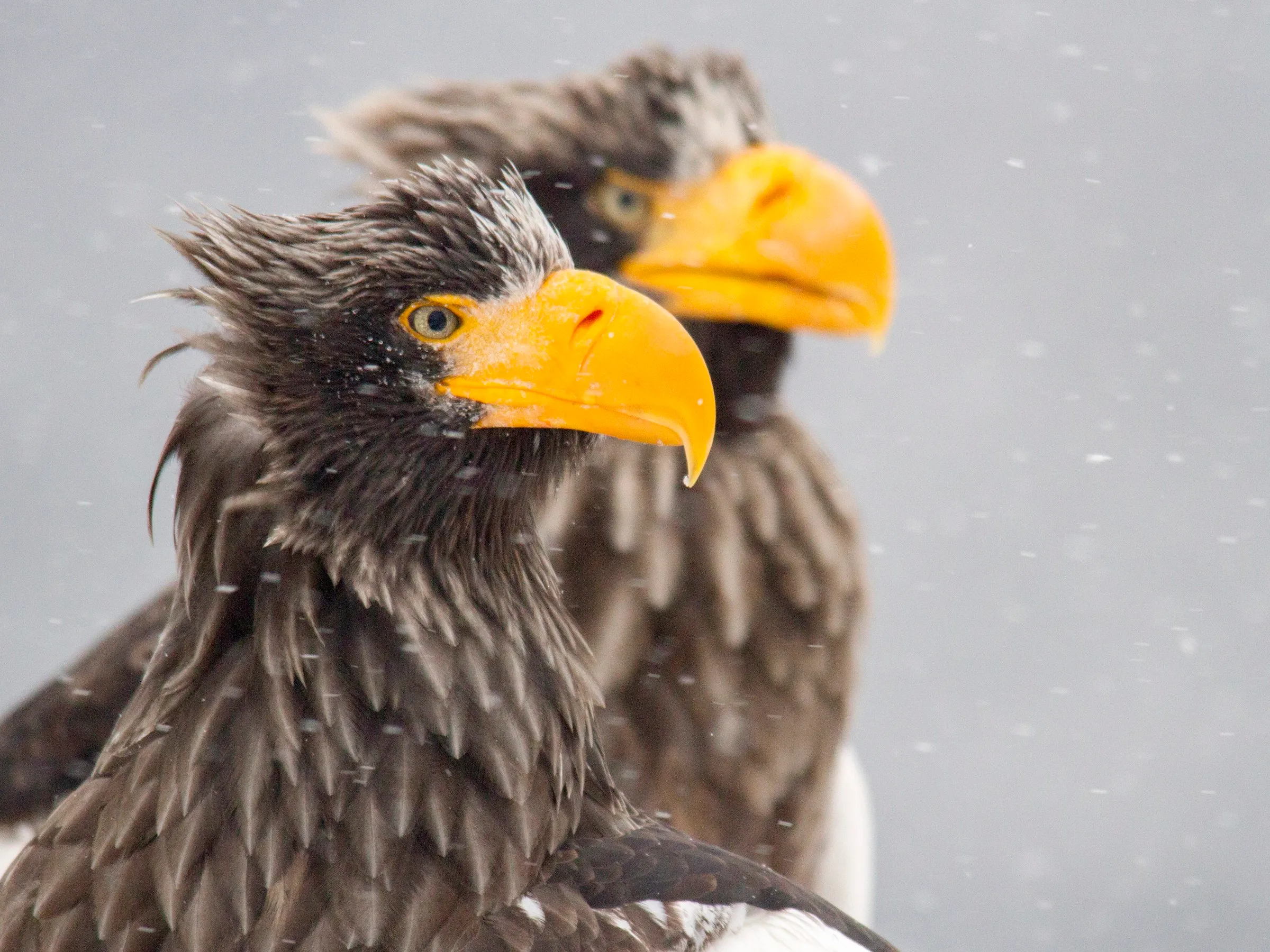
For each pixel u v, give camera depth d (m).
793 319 5.45
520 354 5.10
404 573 5.09
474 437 5.09
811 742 5.47
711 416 5.11
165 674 5.09
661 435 5.10
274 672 5.07
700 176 5.46
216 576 5.08
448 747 5.07
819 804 5.49
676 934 5.07
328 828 5.05
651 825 5.14
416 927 5.05
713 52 5.52
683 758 5.43
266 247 5.09
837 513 5.49
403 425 5.09
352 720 5.07
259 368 5.09
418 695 5.07
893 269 5.46
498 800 5.07
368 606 5.07
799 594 5.46
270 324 5.08
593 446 5.17
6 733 5.49
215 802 5.06
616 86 5.48
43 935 5.05
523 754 5.08
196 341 5.09
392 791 5.06
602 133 5.46
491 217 5.11
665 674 5.43
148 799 5.07
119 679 5.47
